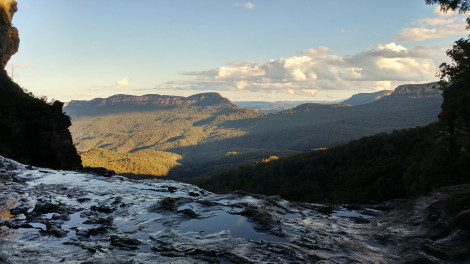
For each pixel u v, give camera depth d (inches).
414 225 150.8
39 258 106.4
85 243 126.8
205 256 112.8
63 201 214.8
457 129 1419.8
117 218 173.8
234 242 128.9
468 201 143.1
